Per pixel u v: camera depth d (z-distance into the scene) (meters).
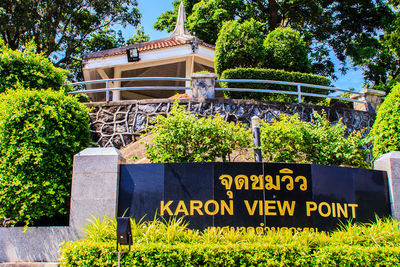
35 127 6.64
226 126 7.54
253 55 12.48
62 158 6.81
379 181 7.07
